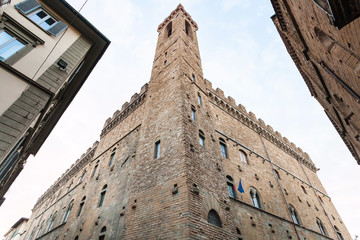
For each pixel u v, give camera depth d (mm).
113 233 14164
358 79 9156
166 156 13094
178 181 11086
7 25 10828
